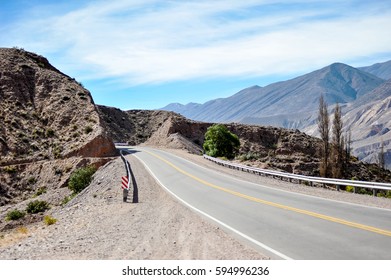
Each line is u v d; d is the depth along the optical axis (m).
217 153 57.19
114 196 22.42
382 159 77.00
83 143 52.38
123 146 78.12
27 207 33.66
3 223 29.33
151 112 115.69
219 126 58.91
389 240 10.00
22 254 10.28
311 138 89.00
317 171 69.62
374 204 15.78
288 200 17.53
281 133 86.50
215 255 9.28
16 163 48.69
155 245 10.40
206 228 12.38
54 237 12.81
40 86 69.50
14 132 55.44
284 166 64.75
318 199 17.56
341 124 48.91
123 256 9.44
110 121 98.75
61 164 47.91
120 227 13.37
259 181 25.89
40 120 61.97
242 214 14.73
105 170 38.72
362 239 10.18
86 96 70.12
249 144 81.44
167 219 14.32
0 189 43.09
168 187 24.83
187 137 79.56
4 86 66.19
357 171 66.12
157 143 77.62
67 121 61.16
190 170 34.41
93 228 13.62
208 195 20.45
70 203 28.92
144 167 37.97
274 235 11.13
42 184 45.03
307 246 9.79
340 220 12.64
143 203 19.41
